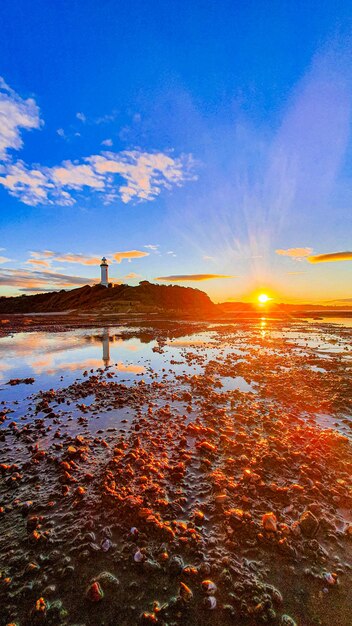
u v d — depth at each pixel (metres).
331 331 34.22
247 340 25.58
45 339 25.91
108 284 112.44
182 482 5.08
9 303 117.25
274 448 6.34
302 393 10.27
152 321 52.50
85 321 52.06
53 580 3.22
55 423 7.73
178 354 18.44
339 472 5.44
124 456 5.89
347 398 9.66
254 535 3.87
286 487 4.89
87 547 3.63
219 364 15.26
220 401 9.53
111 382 11.78
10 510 4.37
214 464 5.71
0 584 3.16
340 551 3.66
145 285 108.25
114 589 3.11
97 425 7.58
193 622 2.80
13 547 3.67
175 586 3.17
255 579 3.25
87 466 5.57
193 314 73.94
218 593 3.08
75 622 2.79
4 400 9.58
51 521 4.11
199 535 3.84
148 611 2.90
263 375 12.84
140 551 3.56
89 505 4.41
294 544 3.73
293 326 41.72
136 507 4.30
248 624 2.80
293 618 2.86
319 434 6.93
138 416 8.19
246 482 5.05
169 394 10.20
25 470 5.46
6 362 15.80
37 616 2.84
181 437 6.79
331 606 2.98
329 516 4.26
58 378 12.43
